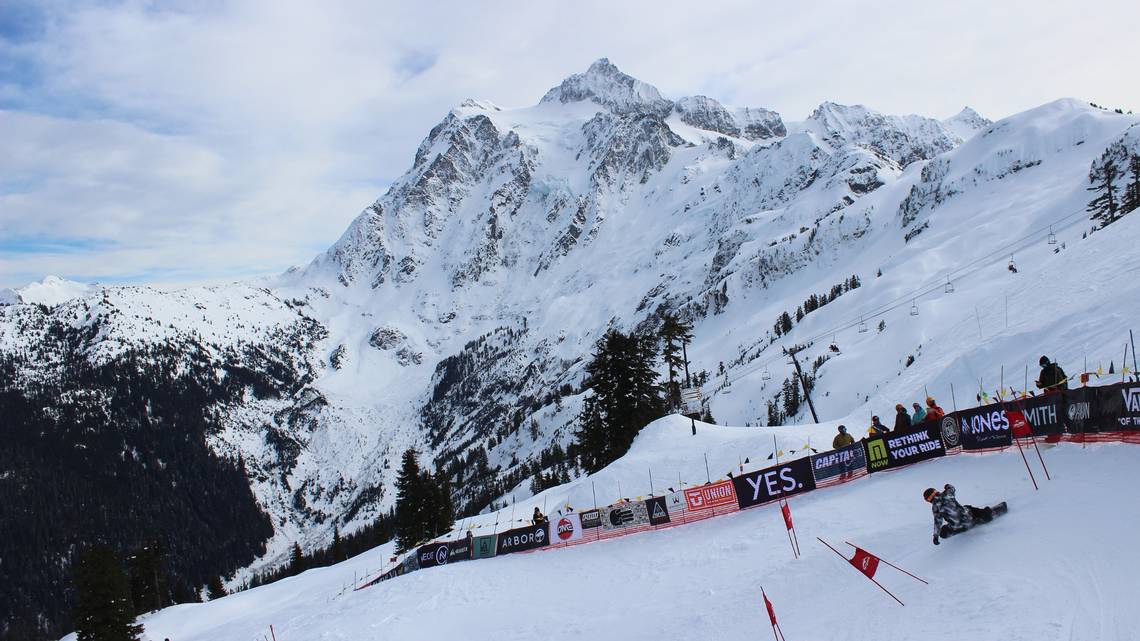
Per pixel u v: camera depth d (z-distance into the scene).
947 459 25.11
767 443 39.47
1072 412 20.95
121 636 61.72
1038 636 11.67
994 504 19.08
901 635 13.70
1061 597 12.73
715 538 28.12
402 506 73.19
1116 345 28.89
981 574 14.89
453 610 29.89
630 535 33.03
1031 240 157.25
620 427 64.25
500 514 63.81
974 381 37.72
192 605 72.25
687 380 76.06
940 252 181.12
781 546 23.50
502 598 30.00
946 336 50.59
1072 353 31.64
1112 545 14.00
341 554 154.00
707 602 21.14
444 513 73.25
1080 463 19.58
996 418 23.48
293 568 167.88
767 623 17.61
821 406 111.50
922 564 17.08
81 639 61.81
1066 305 38.34
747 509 30.17
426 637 27.33
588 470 70.06
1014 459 22.17
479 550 38.28
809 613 17.16
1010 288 51.22
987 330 44.62
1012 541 15.93
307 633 32.69
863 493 25.55
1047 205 183.25
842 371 116.38
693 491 31.67
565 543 35.00
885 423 39.88
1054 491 18.23
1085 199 169.12
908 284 167.62
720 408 149.00
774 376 148.25
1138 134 171.75
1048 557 14.45
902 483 24.80
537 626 25.02
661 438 48.78
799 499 28.45
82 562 63.75
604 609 24.59
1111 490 16.84
